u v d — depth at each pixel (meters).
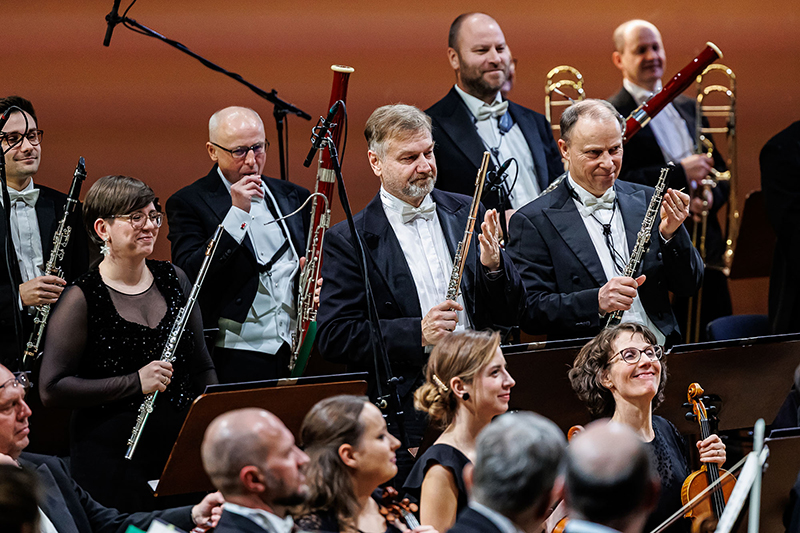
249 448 8.01
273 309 15.77
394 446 9.16
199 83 25.88
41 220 15.88
